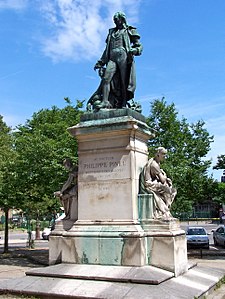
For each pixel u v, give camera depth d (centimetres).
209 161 2369
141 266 909
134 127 999
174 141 2273
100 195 1018
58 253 1027
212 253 2273
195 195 2331
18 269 1652
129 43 1138
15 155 2198
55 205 2292
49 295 816
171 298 740
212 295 871
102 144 1041
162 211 986
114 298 750
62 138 2023
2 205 2288
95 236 969
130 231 941
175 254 922
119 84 1133
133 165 1002
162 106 2305
